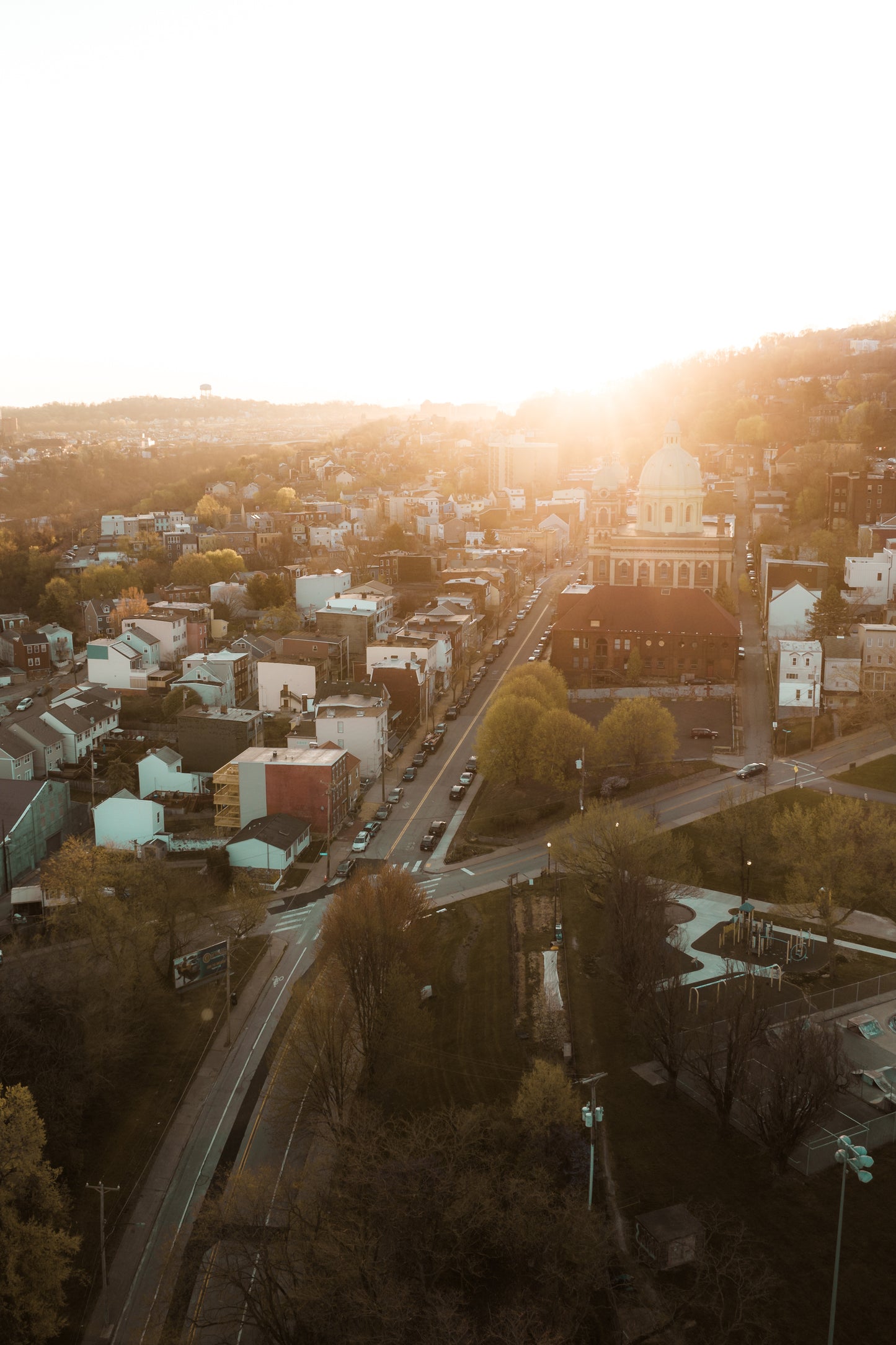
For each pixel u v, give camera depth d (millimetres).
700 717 171750
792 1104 65625
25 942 115812
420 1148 67562
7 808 137750
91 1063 88625
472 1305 60031
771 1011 83750
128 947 102438
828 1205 64688
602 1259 59406
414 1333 57188
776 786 138875
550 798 145250
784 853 106750
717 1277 59094
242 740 163750
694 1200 65938
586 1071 82000
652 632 195375
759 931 97938
